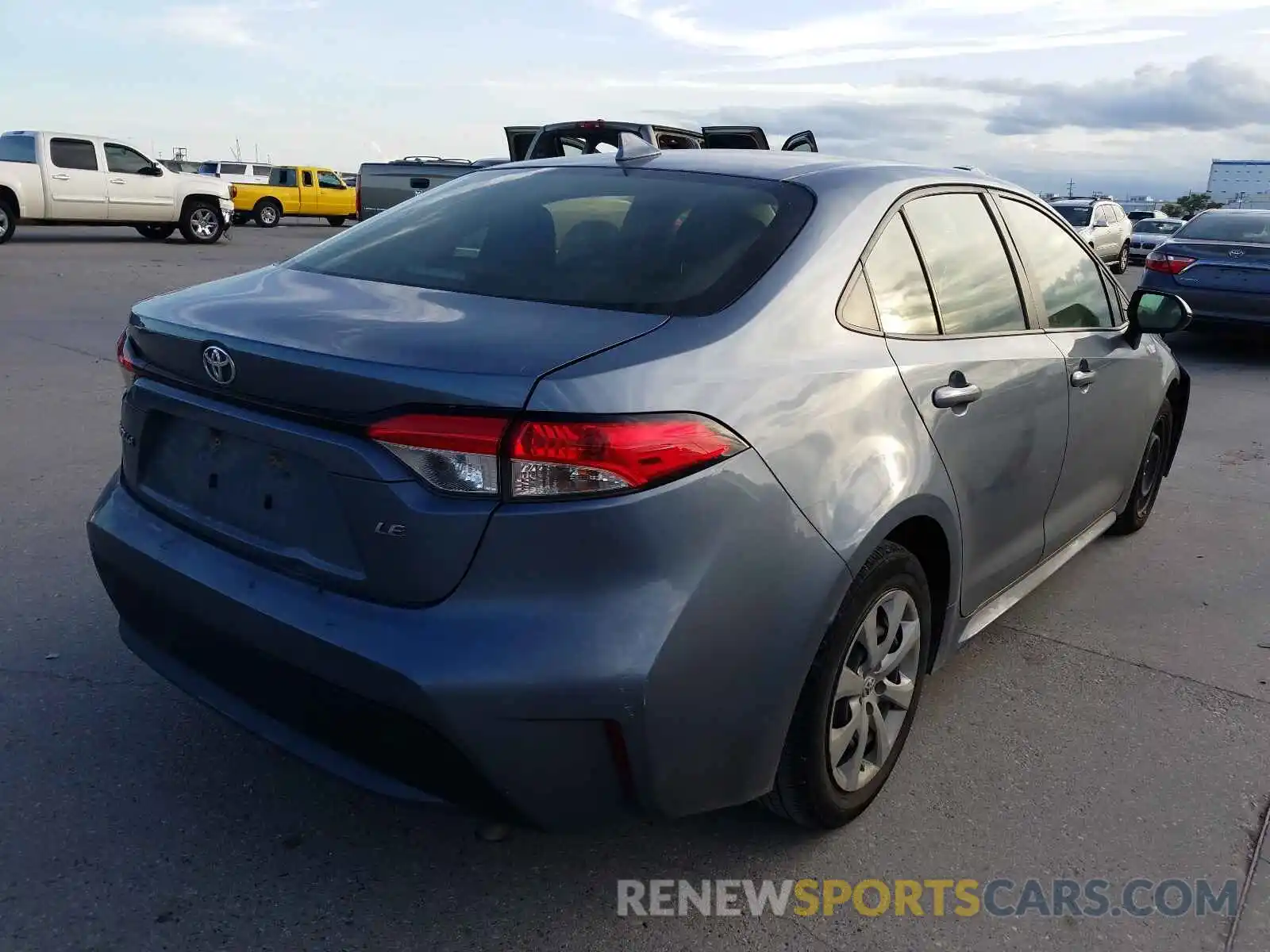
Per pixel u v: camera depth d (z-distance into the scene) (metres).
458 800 2.24
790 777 2.59
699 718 2.26
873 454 2.61
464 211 3.15
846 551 2.47
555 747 2.15
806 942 2.46
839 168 3.10
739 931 2.48
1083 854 2.81
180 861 2.64
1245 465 6.80
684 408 2.19
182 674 2.68
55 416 6.71
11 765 2.99
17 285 12.95
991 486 3.21
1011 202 3.72
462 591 2.13
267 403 2.33
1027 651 3.99
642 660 2.13
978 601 3.38
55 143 19.44
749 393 2.33
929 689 3.68
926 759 3.22
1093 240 20.70
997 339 3.33
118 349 2.90
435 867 2.67
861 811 2.89
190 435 2.62
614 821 2.29
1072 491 3.96
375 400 2.14
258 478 2.43
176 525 2.66
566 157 3.49
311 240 25.20
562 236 2.83
